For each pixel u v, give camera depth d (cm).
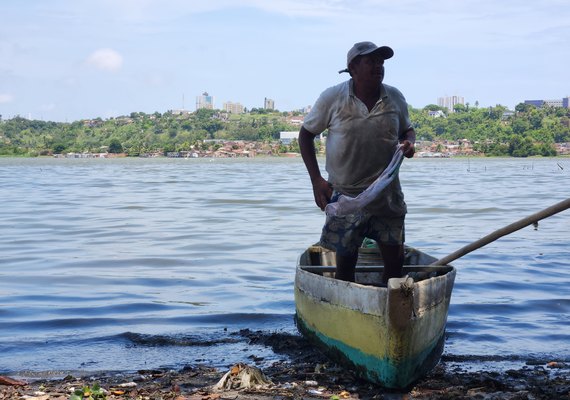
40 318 949
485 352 794
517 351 799
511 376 702
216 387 659
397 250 750
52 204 2791
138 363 762
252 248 1580
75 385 677
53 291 1120
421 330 639
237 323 927
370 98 702
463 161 12250
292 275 1256
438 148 16375
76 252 1519
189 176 5706
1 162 12044
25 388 670
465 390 646
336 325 707
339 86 713
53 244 1644
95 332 886
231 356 782
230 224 2059
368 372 661
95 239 1733
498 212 2402
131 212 2438
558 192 3503
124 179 5184
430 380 684
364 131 701
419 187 3966
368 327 648
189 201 2927
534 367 740
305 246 1608
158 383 680
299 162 11462
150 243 1661
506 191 3594
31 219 2202
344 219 737
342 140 708
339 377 689
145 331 889
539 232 1819
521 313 970
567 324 913
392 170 673
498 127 18438
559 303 1020
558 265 1327
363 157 709
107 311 990
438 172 6562
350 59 694
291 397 630
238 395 634
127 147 19700
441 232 1852
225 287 1152
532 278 1203
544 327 899
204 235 1803
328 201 736
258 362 756
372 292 636
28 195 3362
